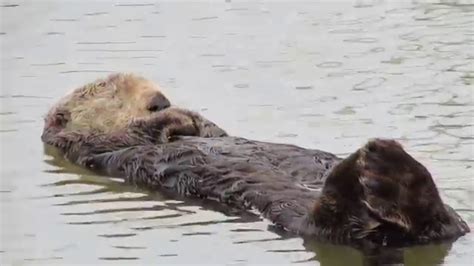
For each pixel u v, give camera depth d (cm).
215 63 1745
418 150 1279
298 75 1655
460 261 962
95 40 1905
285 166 1118
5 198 1175
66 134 1330
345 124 1403
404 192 944
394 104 1484
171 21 2028
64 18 2053
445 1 2102
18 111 1522
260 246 1012
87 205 1148
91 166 1274
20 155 1332
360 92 1550
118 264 984
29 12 2095
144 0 2189
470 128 1365
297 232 1013
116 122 1319
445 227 971
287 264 973
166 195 1171
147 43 1883
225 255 998
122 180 1230
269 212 1060
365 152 948
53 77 1692
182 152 1180
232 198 1110
